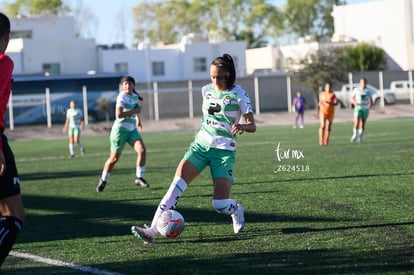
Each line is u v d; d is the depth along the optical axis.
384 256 18.80
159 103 145.12
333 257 18.92
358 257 18.80
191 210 28.30
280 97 152.62
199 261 19.17
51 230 25.44
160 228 20.94
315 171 41.00
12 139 113.88
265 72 170.88
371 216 25.03
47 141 103.00
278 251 19.98
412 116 125.50
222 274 17.61
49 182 43.97
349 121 119.31
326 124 64.50
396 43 187.38
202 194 33.16
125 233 24.08
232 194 32.59
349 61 174.38
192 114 133.38
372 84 158.50
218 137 21.33
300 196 30.94
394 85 147.25
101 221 26.97
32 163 61.22
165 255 20.14
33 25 171.38
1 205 16.48
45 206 32.31
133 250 21.05
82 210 30.27
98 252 21.02
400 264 17.84
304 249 20.11
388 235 21.61
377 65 175.88
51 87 132.75
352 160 47.22
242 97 21.22
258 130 101.19
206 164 21.62
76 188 39.34
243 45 173.50
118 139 35.94
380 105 140.38
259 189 34.03
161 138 92.88
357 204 27.91
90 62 159.50
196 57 169.25
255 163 48.78
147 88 146.12
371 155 50.62
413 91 145.62
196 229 24.03
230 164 21.55
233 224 22.84
